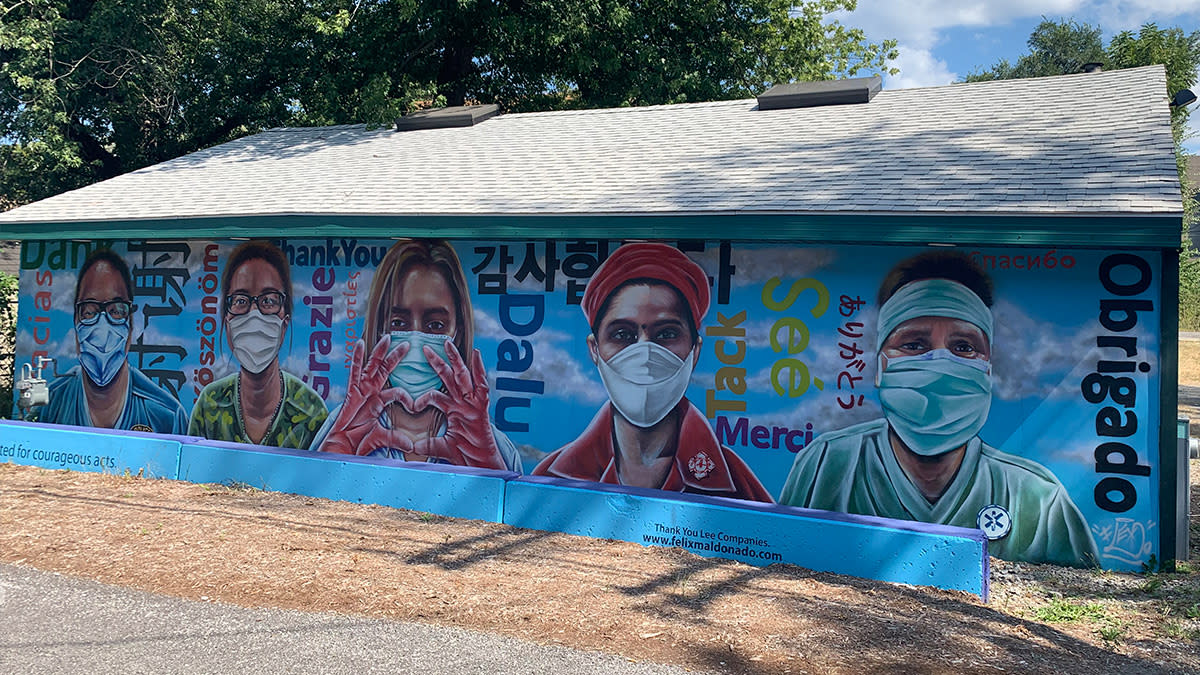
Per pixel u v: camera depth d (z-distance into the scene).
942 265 7.56
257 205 9.73
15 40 15.39
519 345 9.05
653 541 6.98
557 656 4.70
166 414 10.61
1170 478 6.90
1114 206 6.44
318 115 17.53
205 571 6.00
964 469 7.45
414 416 9.48
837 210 7.18
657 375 8.52
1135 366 7.00
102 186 11.65
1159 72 10.09
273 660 4.55
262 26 18.06
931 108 10.37
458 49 18.38
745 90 19.98
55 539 6.71
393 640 4.86
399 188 9.84
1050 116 9.23
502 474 7.74
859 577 6.32
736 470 8.23
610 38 17.92
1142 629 5.55
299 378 10.00
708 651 4.83
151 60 17.41
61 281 11.16
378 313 9.66
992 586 6.50
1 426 9.80
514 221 8.41
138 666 4.43
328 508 7.85
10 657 4.51
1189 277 38.75
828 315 7.93
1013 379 7.32
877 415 7.74
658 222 7.87
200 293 10.47
